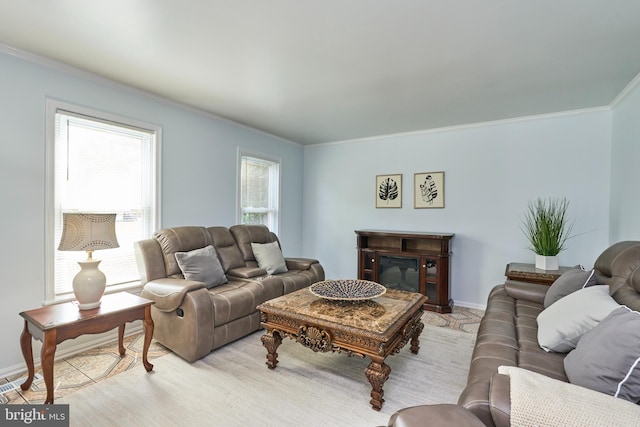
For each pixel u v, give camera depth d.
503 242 3.80
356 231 4.42
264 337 2.32
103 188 2.82
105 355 2.49
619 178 2.99
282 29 1.94
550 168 3.55
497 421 0.99
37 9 1.75
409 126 4.14
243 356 2.50
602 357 1.15
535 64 2.37
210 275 2.92
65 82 2.49
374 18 1.82
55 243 2.49
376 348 1.85
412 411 0.92
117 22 1.88
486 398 1.15
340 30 1.95
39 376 2.19
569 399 0.91
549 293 2.27
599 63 2.34
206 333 2.43
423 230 4.31
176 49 2.21
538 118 3.59
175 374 2.22
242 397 1.95
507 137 3.77
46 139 2.39
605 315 1.46
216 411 1.81
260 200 4.62
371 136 4.71
